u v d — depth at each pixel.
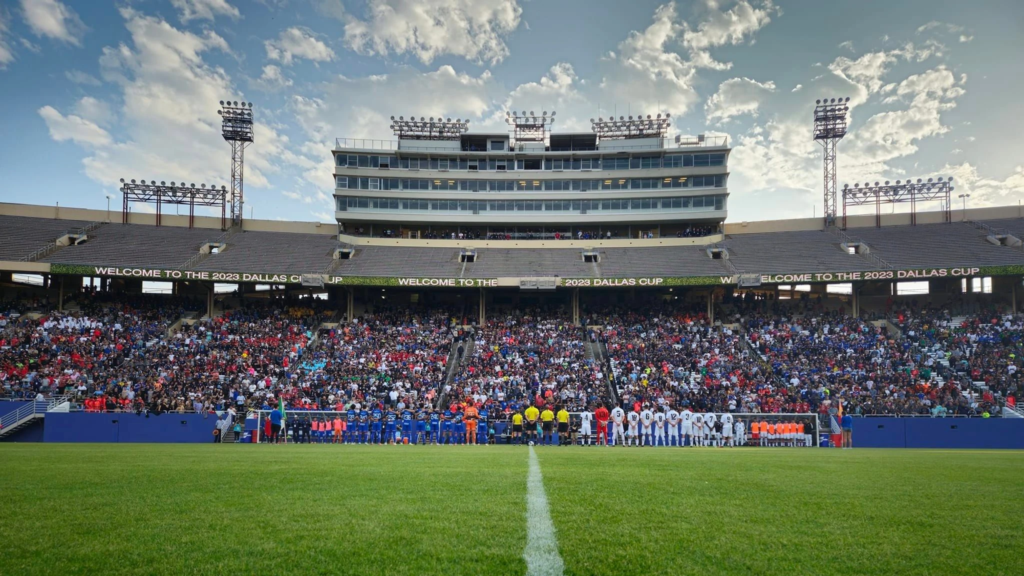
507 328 52.12
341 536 6.20
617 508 7.79
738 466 14.73
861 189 61.47
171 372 41.47
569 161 66.62
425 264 56.56
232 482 10.51
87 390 38.78
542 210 64.75
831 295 57.91
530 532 6.39
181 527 6.61
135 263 50.81
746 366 44.31
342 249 58.97
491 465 14.47
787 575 5.10
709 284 50.31
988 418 34.69
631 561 5.42
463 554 5.58
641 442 34.19
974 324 47.25
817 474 12.70
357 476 11.55
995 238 53.62
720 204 63.16
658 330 51.00
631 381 42.44
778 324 51.03
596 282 51.22
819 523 7.04
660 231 65.56
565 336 50.66
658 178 64.12
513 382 41.91
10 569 5.13
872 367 42.88
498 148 67.50
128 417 34.72
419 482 10.50
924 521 7.23
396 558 5.46
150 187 60.88
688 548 5.86
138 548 5.76
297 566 5.25
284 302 55.75
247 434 34.75
